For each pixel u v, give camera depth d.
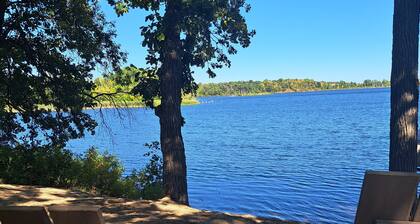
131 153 39.62
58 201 8.20
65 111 16.12
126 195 11.62
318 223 15.70
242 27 14.20
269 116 98.88
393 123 7.26
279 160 32.97
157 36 12.25
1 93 14.91
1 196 8.27
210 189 22.58
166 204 8.44
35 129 15.79
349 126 63.62
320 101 182.12
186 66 14.00
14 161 10.56
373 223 3.40
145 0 12.17
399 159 7.13
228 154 37.72
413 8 7.07
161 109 12.62
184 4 12.12
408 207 3.36
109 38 16.55
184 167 12.56
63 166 11.12
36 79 15.13
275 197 20.27
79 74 15.95
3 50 13.31
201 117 106.00
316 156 34.59
